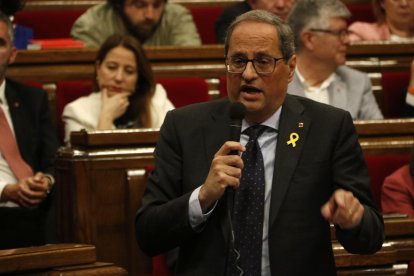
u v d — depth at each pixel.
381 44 8.84
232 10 9.06
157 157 4.32
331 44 7.43
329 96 7.60
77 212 5.96
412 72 8.16
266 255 4.13
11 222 6.29
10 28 6.70
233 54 4.12
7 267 3.94
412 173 6.27
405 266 5.20
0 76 6.78
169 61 8.33
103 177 5.99
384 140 6.68
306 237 4.11
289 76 4.25
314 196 4.15
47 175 6.79
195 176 4.19
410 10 9.30
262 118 4.27
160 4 8.92
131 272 5.99
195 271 4.12
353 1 10.83
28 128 6.88
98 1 10.11
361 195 4.15
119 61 7.45
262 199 4.15
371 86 7.90
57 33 9.73
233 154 3.93
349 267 4.94
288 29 4.17
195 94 8.01
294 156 4.18
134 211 5.99
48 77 8.09
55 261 4.09
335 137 4.24
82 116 7.38
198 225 4.08
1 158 6.69
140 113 7.48
